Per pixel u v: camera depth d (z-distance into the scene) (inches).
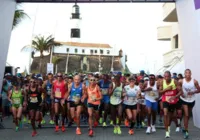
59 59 3112.7
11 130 436.1
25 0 543.5
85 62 3853.3
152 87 408.8
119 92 406.0
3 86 546.9
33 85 390.0
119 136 387.2
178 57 1029.2
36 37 1993.1
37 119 398.0
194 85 366.6
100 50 3954.2
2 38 499.2
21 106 421.7
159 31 1333.7
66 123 500.1
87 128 456.8
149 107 409.1
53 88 414.0
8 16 517.0
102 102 458.0
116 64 3983.8
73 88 398.0
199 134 401.1
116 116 421.1
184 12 498.6
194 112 477.7
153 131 423.2
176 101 373.4
